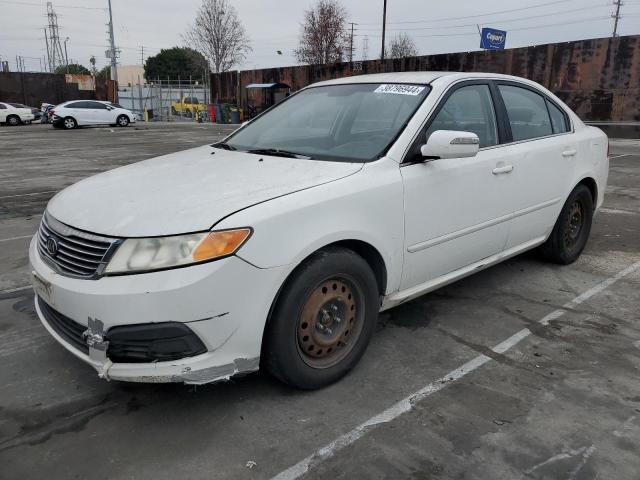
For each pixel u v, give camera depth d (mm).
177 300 2420
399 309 4117
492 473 2406
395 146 3285
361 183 3016
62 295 2609
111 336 2492
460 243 3701
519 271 4949
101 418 2787
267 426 2723
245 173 3111
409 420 2775
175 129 27969
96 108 29328
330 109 3893
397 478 2375
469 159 3666
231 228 2504
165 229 2498
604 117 21203
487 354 3461
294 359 2812
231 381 3107
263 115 4379
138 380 2535
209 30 44219
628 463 2471
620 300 4316
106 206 2795
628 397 2990
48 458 2490
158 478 2371
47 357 3387
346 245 3045
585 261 5270
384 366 3303
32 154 15484
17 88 40250
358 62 30250
